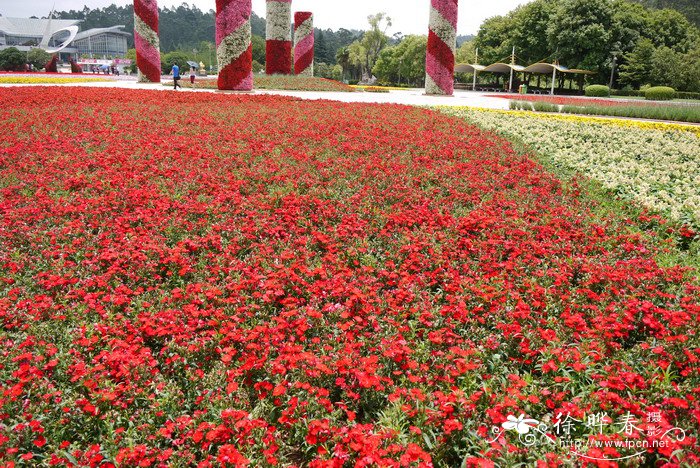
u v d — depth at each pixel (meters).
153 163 8.14
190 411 3.24
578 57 45.97
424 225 5.97
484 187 7.43
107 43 118.94
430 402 3.14
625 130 13.24
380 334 3.87
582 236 5.77
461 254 5.22
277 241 5.48
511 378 3.29
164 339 3.76
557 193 7.56
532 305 4.30
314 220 6.10
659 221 6.45
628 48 44.59
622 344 3.94
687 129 14.41
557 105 19.70
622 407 3.07
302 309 4.12
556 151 10.47
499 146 10.35
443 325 4.02
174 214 6.09
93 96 16.47
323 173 7.76
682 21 46.81
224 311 4.14
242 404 3.17
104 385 3.24
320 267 4.78
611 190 7.75
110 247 5.21
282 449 2.92
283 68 31.22
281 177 7.45
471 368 3.33
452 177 7.85
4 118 11.59
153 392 3.29
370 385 3.14
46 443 2.88
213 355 3.70
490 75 53.41
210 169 7.93
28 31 113.50
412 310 4.21
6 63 45.00
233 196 6.60
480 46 58.47
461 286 4.55
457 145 10.16
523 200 7.09
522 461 2.81
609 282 4.68
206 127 11.31
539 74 50.03
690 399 3.12
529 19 50.25
